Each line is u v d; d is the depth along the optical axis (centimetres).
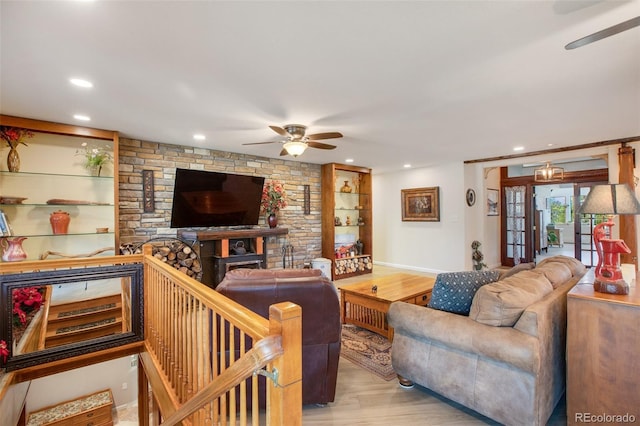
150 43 181
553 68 217
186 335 185
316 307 205
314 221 607
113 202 371
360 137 404
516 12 156
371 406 217
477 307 194
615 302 171
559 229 758
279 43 183
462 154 531
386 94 260
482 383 187
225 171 488
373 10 153
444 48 190
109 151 384
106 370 397
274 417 93
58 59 199
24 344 250
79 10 150
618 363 170
